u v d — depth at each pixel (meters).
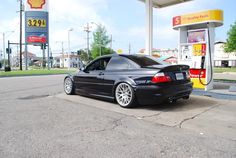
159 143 3.22
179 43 8.28
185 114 4.76
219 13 7.25
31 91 8.48
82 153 2.91
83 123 4.17
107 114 4.83
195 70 7.85
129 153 2.90
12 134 3.58
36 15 32.69
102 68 6.23
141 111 5.06
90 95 6.52
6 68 28.48
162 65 5.28
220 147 3.08
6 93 7.94
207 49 7.46
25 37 33.06
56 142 3.27
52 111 5.09
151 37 10.25
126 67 5.60
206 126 3.97
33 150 3.00
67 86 7.48
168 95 4.92
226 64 64.25
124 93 5.44
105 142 3.27
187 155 2.84
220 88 7.90
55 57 102.25
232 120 4.30
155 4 11.34
